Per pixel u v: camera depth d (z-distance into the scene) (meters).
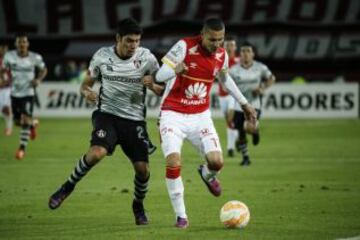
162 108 25.58
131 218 27.22
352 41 92.12
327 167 44.12
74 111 87.00
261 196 32.56
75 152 52.44
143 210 26.06
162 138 25.08
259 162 46.94
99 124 25.09
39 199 31.70
